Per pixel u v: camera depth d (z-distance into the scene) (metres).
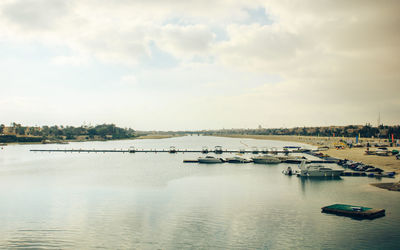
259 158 115.06
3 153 177.00
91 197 56.12
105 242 34.28
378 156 116.06
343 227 38.09
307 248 32.28
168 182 71.69
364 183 67.94
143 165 110.12
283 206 48.56
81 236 36.12
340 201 51.41
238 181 73.00
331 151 155.12
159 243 33.81
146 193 59.09
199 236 35.75
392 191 58.53
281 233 36.44
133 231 37.59
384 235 35.34
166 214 44.62
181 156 152.75
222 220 41.50
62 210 47.47
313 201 51.72
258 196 56.00
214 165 108.75
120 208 48.19
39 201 53.56
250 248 32.28
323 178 76.12
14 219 42.94
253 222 40.47
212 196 56.12
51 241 34.75
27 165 112.62
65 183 71.50
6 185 69.56
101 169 98.75
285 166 104.75
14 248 32.78
